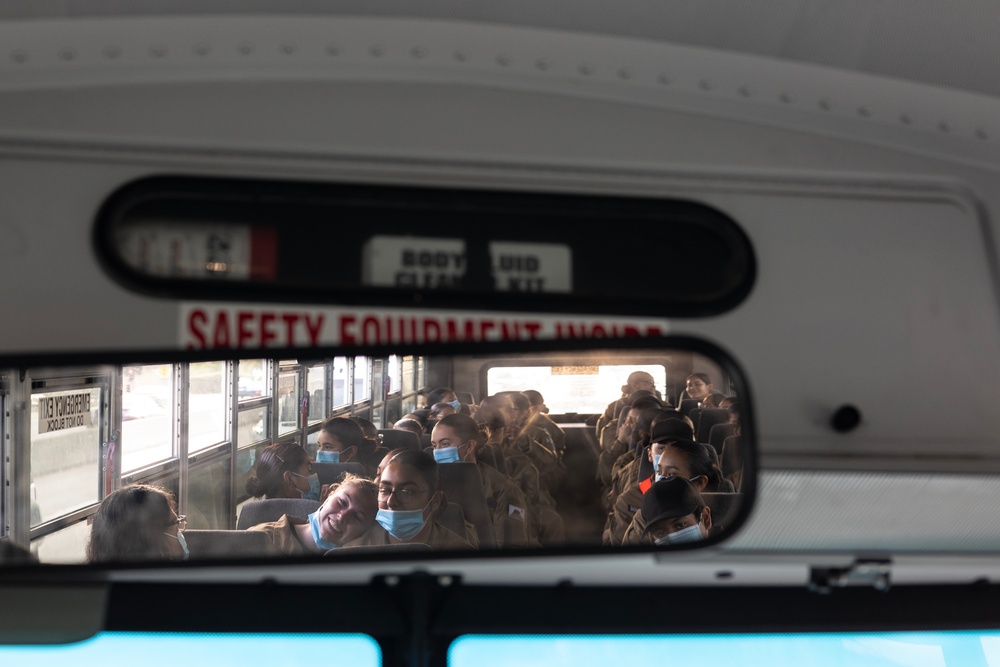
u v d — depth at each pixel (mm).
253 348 1422
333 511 3244
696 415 3398
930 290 1552
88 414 4688
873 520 1493
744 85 1603
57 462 4387
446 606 1566
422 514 3193
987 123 1629
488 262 1491
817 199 1566
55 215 1397
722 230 1546
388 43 1541
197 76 1476
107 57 1458
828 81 1625
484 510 3688
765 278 1534
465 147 1517
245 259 1438
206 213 1440
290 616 1540
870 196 1578
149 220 1424
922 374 1526
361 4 1543
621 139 1554
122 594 1527
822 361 1514
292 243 1452
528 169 1525
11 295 1372
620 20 1594
